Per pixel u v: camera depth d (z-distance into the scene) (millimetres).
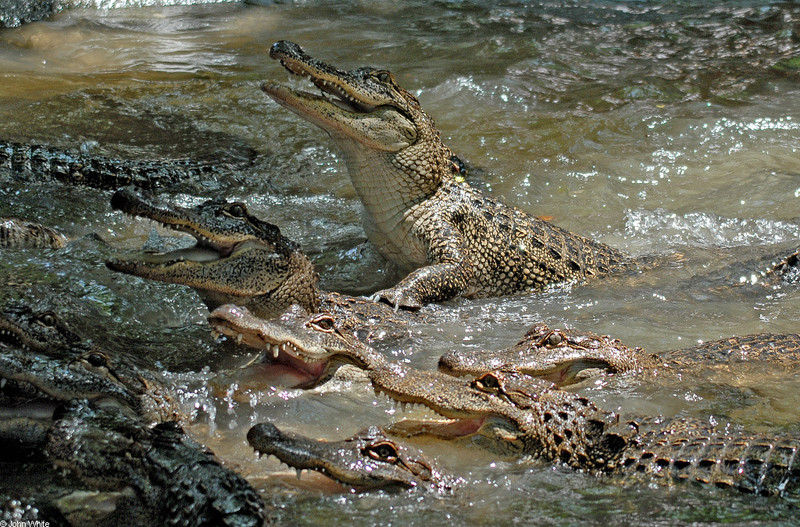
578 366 7852
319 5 24438
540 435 6594
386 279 10898
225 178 13312
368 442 6137
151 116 15984
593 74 18672
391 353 8422
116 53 19938
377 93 10375
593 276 10969
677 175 13938
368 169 10555
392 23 22625
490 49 20188
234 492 5340
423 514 5742
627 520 5676
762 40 20625
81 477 5754
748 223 12195
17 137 14188
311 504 5816
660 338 8914
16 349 6496
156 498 5438
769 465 6090
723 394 7547
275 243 8258
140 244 10836
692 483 6109
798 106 16609
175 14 23500
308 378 7527
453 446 6719
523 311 9844
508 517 5742
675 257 11375
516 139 15273
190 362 7984
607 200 13055
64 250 9938
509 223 10898
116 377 6781
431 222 10617
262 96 17250
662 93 17406
